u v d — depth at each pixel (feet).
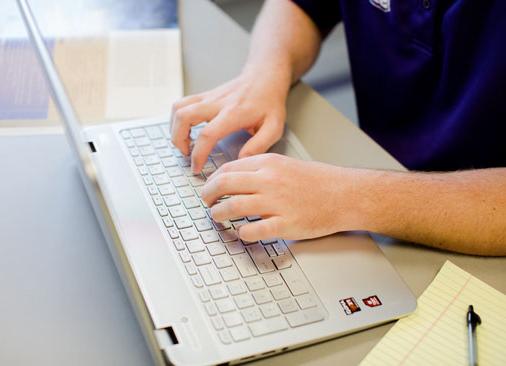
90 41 3.11
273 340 1.78
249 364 1.77
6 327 1.90
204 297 1.88
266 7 3.45
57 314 1.94
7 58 3.00
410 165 3.38
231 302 1.87
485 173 2.32
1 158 2.49
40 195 2.35
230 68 3.08
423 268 2.11
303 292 1.93
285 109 2.75
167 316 1.81
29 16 2.01
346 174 2.24
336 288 1.96
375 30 3.42
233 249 2.05
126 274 1.61
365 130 3.81
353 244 2.13
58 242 2.18
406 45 3.25
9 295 1.99
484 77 2.87
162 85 2.89
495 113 2.91
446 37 2.97
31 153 2.52
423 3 3.05
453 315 1.93
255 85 2.72
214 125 2.44
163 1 3.45
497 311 1.94
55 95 1.76
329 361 1.80
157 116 2.70
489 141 3.01
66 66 2.94
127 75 2.93
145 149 2.48
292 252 2.06
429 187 2.22
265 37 3.14
